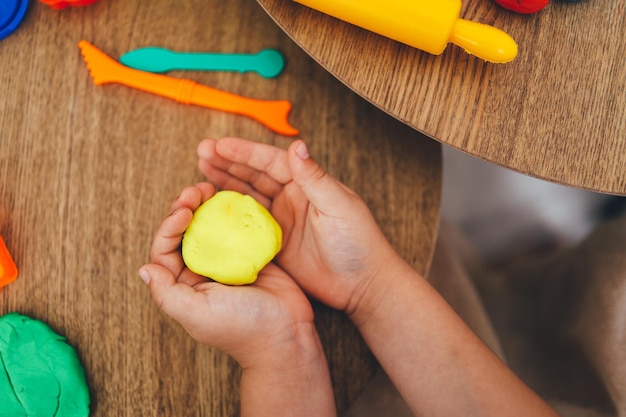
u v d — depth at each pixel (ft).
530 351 1.70
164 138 1.50
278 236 1.42
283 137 1.53
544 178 1.27
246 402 1.38
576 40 1.29
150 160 1.49
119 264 1.45
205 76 1.53
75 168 1.47
